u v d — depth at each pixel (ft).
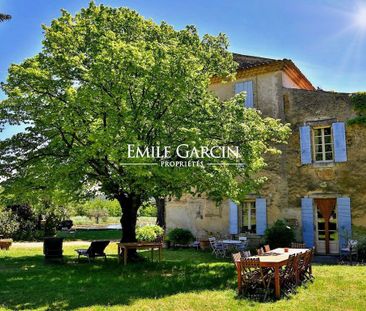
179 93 36.52
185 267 39.81
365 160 49.21
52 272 37.63
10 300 26.84
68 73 40.04
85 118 37.78
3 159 42.78
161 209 72.18
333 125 51.67
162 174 34.65
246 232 56.49
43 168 39.68
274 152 45.98
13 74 39.14
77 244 68.64
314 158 53.11
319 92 53.47
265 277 27.63
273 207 54.49
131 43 37.73
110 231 101.60
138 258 44.96
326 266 39.78
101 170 40.83
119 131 34.58
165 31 46.19
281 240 50.01
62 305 25.48
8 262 45.16
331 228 51.26
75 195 43.04
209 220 59.62
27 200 46.03
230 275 35.09
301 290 28.73
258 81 58.13
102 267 40.63
